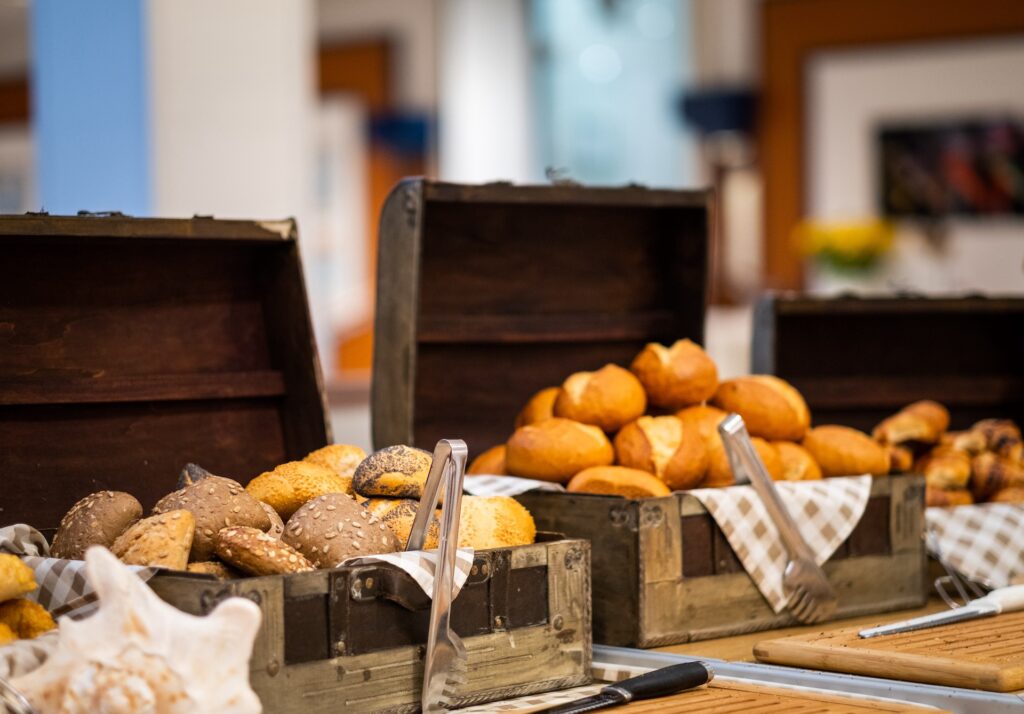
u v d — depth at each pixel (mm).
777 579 2025
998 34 6594
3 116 7621
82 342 2004
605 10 7375
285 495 1716
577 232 2613
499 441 2529
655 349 2234
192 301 2133
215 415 2143
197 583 1361
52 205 3645
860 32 6867
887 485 2219
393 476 1721
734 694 1620
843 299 2826
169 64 3539
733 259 7145
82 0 3592
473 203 2443
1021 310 2945
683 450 2070
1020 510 2387
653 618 1897
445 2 7223
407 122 7348
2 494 1906
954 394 2990
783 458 2213
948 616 1915
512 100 7195
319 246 7582
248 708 1260
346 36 7594
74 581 1490
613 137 7426
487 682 1590
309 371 2156
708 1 7238
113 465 2018
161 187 3531
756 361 2824
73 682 1244
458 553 1559
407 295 2244
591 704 1521
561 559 1679
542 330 2541
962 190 6684
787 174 7047
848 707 1548
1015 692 1582
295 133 3791
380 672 1479
